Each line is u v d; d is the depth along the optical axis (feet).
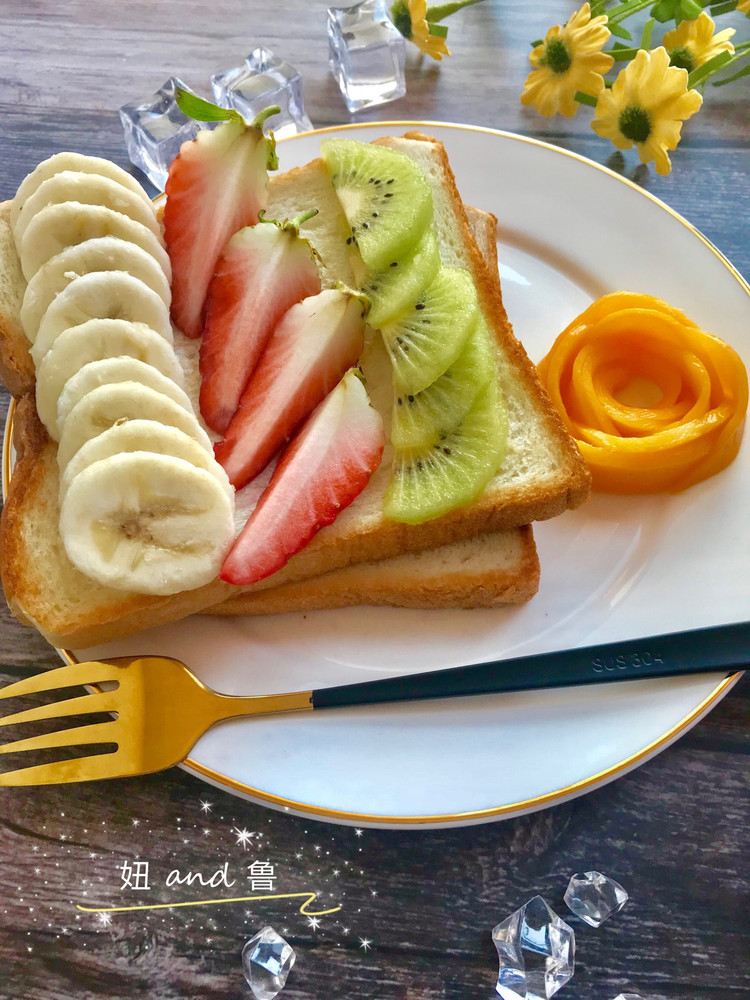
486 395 0.66
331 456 0.63
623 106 0.84
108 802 0.60
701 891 0.58
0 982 0.55
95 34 1.01
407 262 0.70
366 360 0.71
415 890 0.58
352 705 0.59
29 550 0.62
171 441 0.57
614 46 0.98
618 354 0.75
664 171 0.86
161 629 0.64
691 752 0.62
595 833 0.60
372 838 0.60
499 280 0.79
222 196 0.70
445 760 0.58
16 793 0.60
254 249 0.68
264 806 0.57
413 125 0.84
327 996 0.56
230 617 0.65
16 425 0.68
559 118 0.95
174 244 0.70
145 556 0.57
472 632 0.65
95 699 0.59
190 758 0.57
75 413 0.57
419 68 1.00
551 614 0.66
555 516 0.66
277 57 0.97
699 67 0.89
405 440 0.65
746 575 0.65
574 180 0.83
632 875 0.59
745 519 0.67
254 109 0.91
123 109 0.89
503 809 0.56
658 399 0.76
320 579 0.65
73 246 0.65
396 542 0.64
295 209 0.78
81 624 0.60
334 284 0.71
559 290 0.82
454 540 0.66
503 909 0.58
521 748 0.58
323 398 0.67
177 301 0.70
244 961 0.55
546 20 1.03
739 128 0.93
